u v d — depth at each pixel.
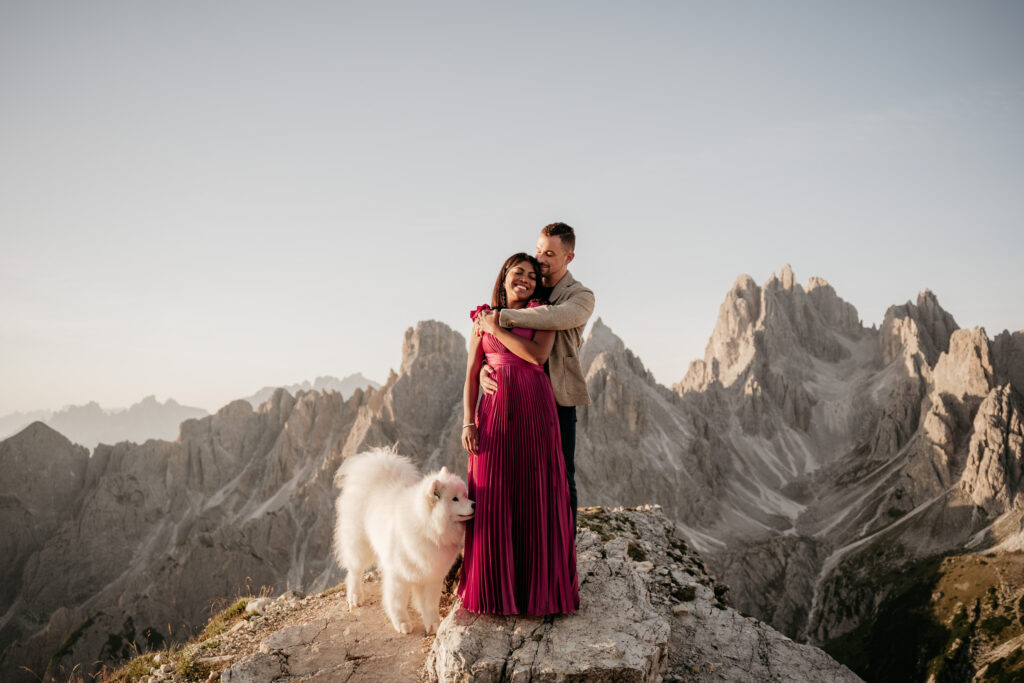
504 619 6.05
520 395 6.03
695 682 6.67
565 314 5.96
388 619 7.35
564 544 6.14
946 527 164.50
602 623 6.08
